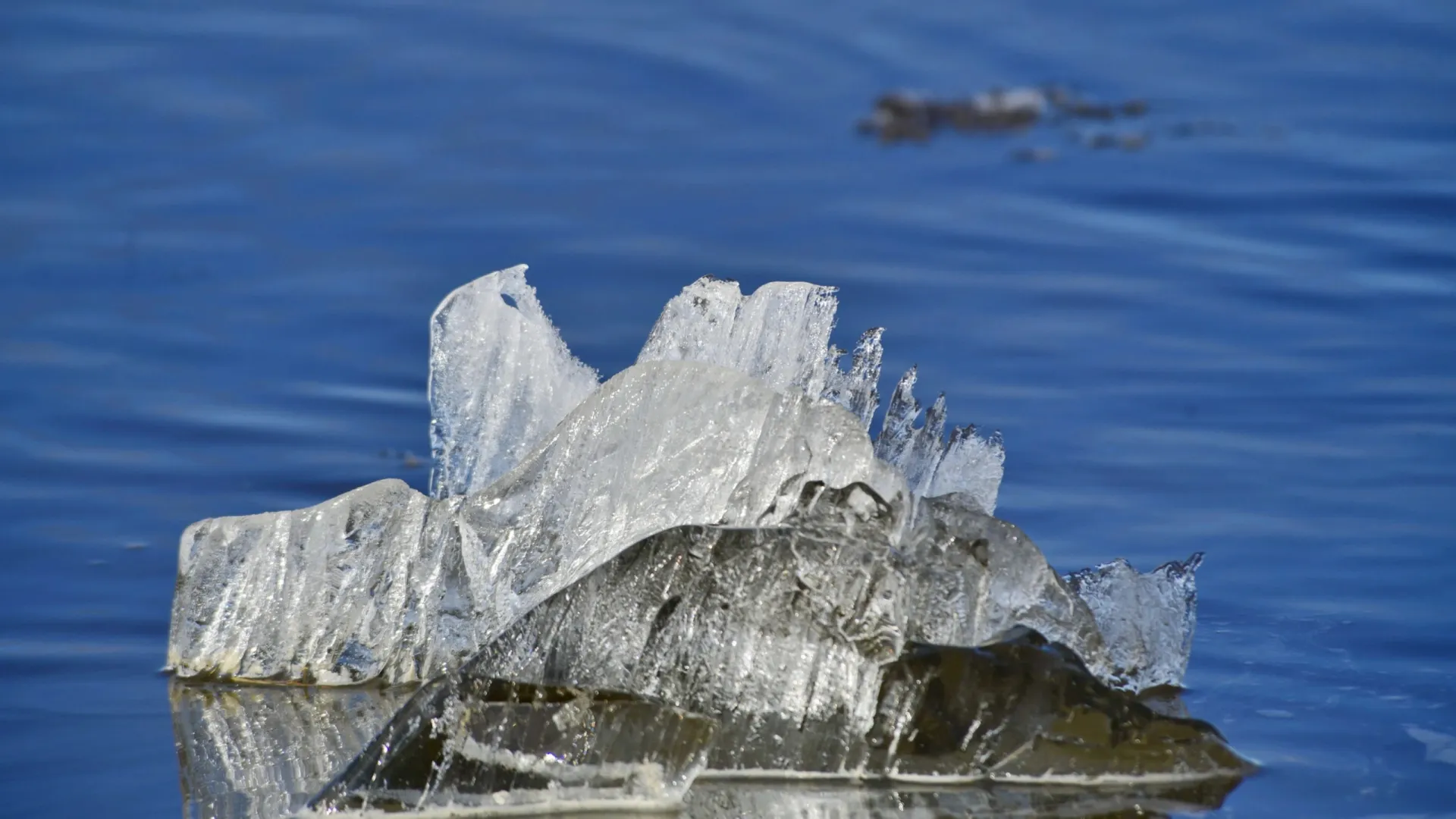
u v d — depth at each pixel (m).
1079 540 16.12
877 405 13.97
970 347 22.80
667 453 12.55
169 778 11.00
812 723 11.40
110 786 10.84
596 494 12.67
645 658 11.56
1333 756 11.48
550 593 12.64
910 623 12.02
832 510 12.05
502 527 12.88
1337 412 20.19
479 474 13.76
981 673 11.58
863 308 24.47
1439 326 23.73
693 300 13.70
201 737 11.77
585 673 11.47
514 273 14.15
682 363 12.67
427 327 23.06
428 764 10.84
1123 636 12.91
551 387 13.85
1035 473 18.12
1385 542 16.02
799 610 11.59
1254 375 21.62
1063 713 11.42
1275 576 15.18
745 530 11.82
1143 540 16.14
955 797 10.94
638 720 10.98
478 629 12.94
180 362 21.34
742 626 11.60
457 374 13.84
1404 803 10.73
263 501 16.73
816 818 10.57
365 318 23.34
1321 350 22.69
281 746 11.65
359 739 11.84
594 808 10.73
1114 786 11.10
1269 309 24.64
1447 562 15.48
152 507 16.50
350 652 13.09
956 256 27.28
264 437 18.77
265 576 13.19
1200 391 21.03
